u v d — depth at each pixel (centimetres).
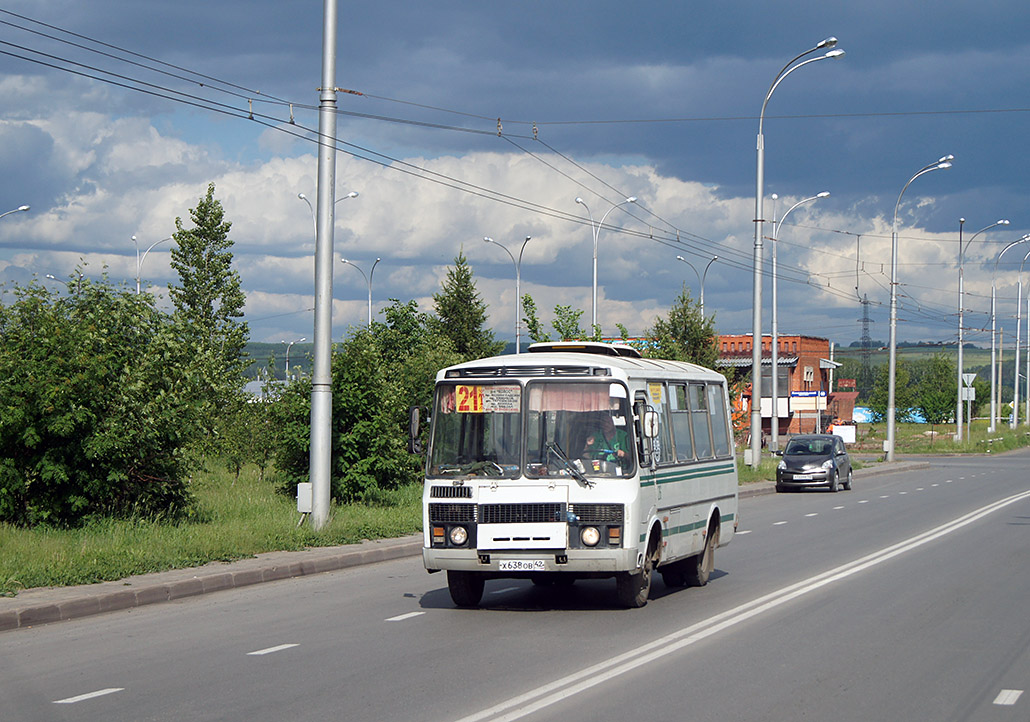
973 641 1038
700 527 1453
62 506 1736
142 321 1911
